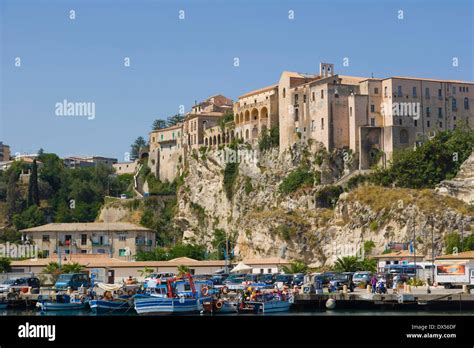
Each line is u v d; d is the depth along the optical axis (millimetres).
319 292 158875
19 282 178125
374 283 162625
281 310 151125
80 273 179750
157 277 176125
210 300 147625
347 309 153500
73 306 155125
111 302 150875
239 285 170875
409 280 176125
